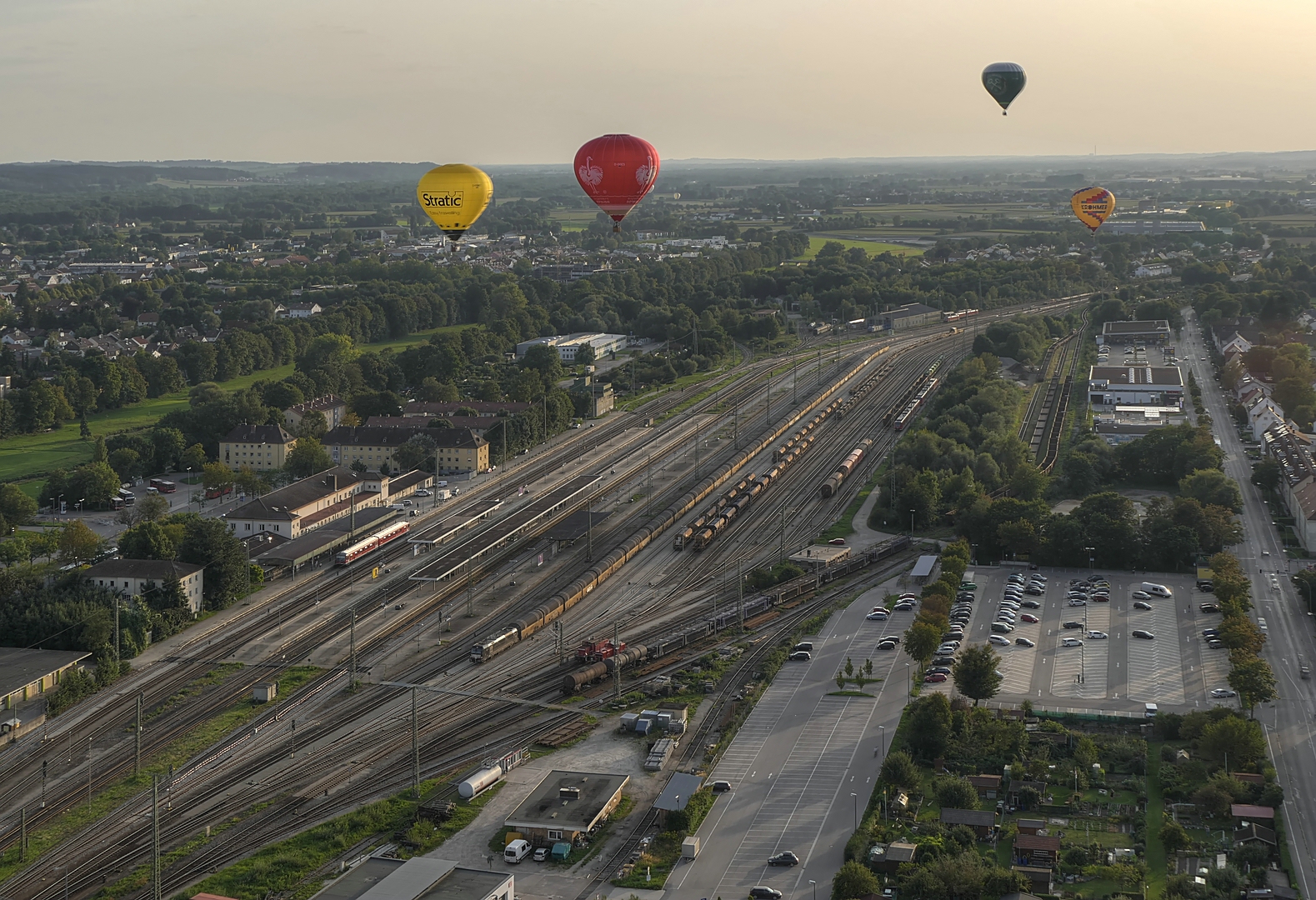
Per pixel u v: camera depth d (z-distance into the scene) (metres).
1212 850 199.62
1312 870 193.00
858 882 184.12
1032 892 187.75
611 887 192.62
